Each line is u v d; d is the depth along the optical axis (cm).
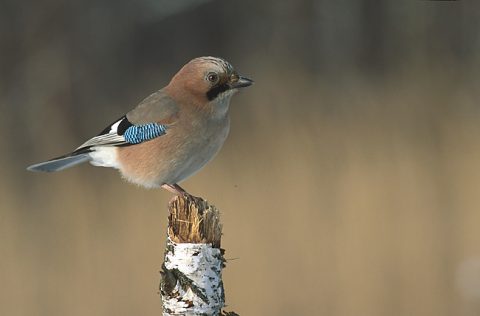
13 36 2388
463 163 1566
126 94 2416
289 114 1702
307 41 2433
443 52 2088
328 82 1970
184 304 637
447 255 1384
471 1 2167
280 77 1888
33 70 2370
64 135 2070
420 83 1841
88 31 2464
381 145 1598
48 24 2423
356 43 2367
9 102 2239
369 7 2361
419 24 2205
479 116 1730
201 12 2536
